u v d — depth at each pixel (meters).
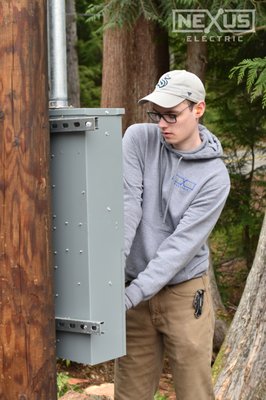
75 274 2.99
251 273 5.29
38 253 2.86
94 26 17.91
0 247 2.84
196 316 3.64
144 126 3.66
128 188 3.53
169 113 3.46
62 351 3.08
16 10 2.76
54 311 2.98
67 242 3.00
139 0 6.77
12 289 2.84
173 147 3.59
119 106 8.03
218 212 3.56
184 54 8.42
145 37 7.83
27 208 2.83
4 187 2.82
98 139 2.96
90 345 3.00
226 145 8.52
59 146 2.98
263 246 5.23
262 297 5.14
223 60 8.02
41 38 2.84
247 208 8.38
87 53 18.27
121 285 3.10
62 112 2.96
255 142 8.52
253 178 8.52
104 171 2.99
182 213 3.54
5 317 2.85
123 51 7.94
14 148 2.80
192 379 3.67
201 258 3.66
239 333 5.25
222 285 8.71
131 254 3.64
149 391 3.88
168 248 3.49
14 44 2.77
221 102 8.32
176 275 3.59
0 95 2.79
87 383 6.82
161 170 3.60
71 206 2.97
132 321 3.75
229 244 8.88
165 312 3.65
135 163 3.58
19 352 2.86
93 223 2.96
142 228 3.59
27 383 2.88
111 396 5.91
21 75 2.78
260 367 5.08
